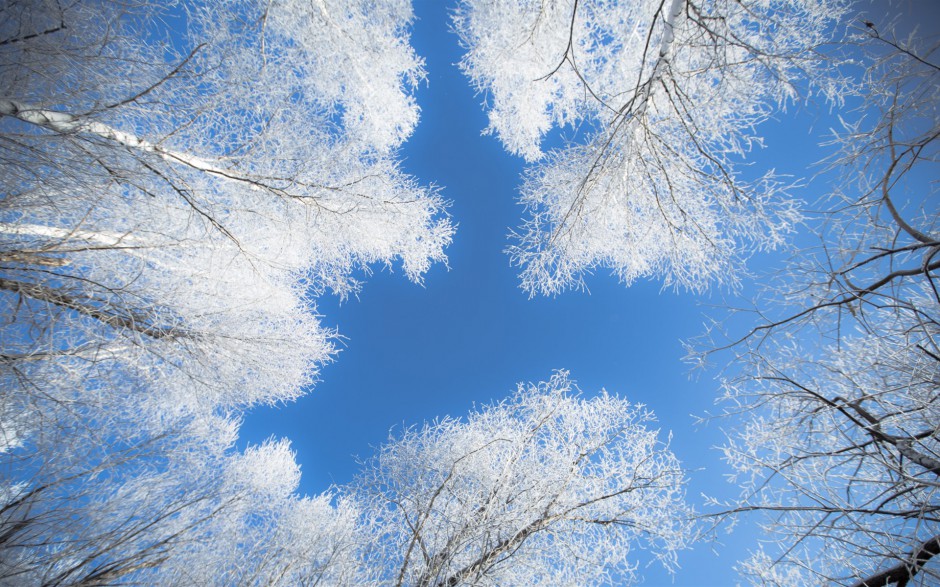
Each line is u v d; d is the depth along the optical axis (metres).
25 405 3.31
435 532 4.53
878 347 3.16
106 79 3.55
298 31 5.96
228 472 5.30
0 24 3.00
